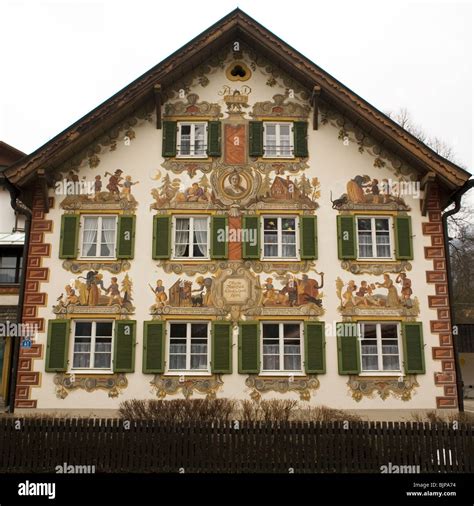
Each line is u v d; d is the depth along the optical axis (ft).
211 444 47.19
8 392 89.92
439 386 67.31
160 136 73.15
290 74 74.84
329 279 69.62
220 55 75.46
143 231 70.59
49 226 70.44
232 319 68.44
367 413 66.54
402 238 70.59
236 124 73.82
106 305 68.59
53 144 68.85
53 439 47.19
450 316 68.95
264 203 71.51
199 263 69.72
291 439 47.19
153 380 66.74
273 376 67.10
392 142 70.33
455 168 68.90
